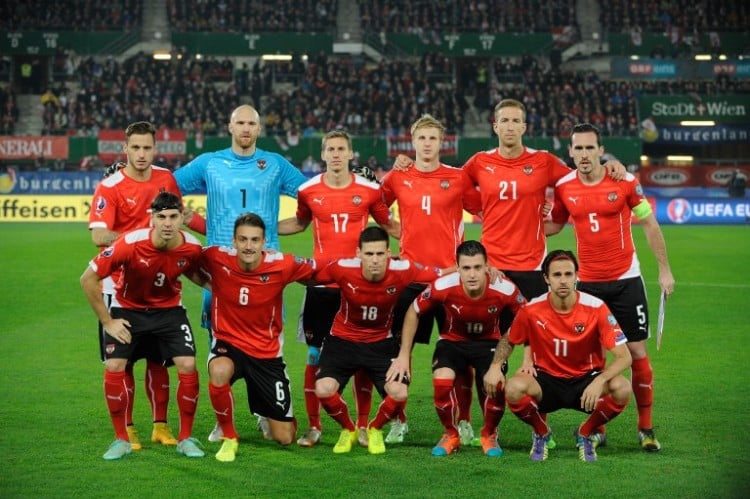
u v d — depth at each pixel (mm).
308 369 8469
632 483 6848
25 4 41906
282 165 9281
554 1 44156
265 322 7914
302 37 42625
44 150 36906
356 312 8008
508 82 42938
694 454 7656
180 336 7855
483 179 8820
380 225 9070
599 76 43531
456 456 7684
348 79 41750
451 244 8844
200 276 7961
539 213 8812
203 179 9227
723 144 43562
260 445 8094
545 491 6660
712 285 18891
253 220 7543
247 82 41625
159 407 8156
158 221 7410
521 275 8766
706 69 40812
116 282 7973
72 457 7582
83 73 41406
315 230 8812
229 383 7711
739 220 37812
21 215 36344
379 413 7816
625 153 38719
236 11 42938
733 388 10117
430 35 43031
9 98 40188
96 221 8297
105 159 37188
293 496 6570
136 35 42281
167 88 40812
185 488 6770
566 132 39469
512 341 7762
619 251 8414
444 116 40250
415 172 8836
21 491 6691
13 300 16500
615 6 44156
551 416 9094
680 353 12141
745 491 6645
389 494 6605
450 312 8008
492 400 7680
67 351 12156
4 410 9125
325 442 8234
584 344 7605
